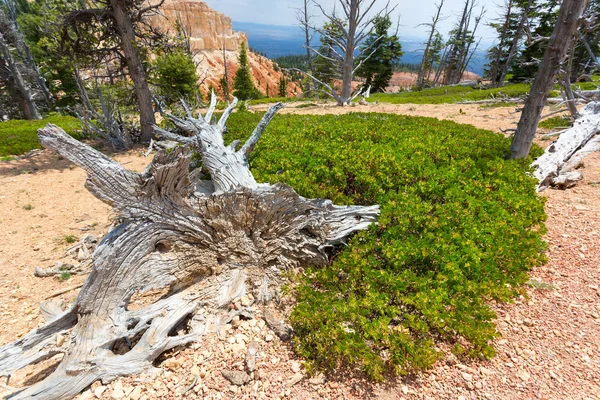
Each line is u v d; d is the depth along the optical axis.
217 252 4.09
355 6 20.88
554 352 3.24
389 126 9.66
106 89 15.56
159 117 19.92
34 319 4.43
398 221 4.65
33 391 2.97
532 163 7.12
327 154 6.44
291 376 3.14
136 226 3.45
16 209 8.10
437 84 46.94
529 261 4.05
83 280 5.31
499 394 2.86
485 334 3.06
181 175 3.48
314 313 3.42
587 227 5.13
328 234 4.56
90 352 3.26
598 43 21.27
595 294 3.88
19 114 27.22
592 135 8.64
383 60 40.75
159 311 3.68
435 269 3.96
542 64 6.51
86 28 13.04
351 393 2.96
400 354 2.97
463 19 38.19
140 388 3.11
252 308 3.97
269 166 6.14
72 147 2.96
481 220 4.66
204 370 3.23
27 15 25.61
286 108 22.50
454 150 7.08
